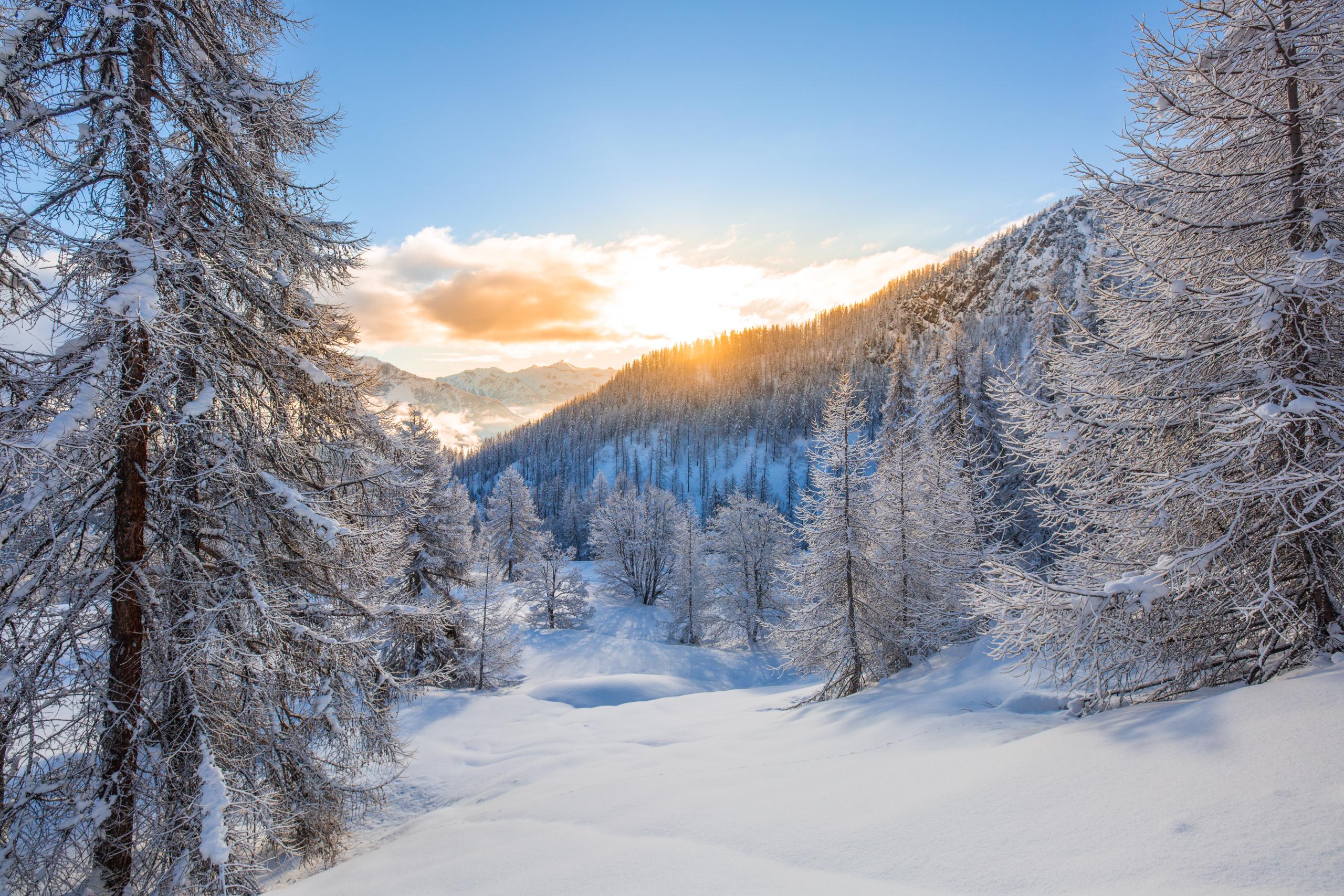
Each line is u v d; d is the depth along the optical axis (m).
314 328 7.96
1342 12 5.96
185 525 7.06
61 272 5.50
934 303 147.50
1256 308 6.12
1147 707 5.95
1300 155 6.62
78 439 4.87
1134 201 7.12
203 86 6.65
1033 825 3.82
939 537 17.73
